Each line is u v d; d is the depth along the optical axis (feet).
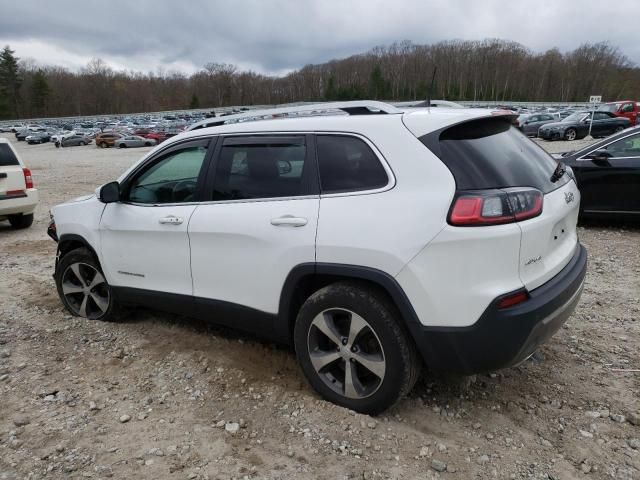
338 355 9.90
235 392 10.87
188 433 9.50
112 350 13.00
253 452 8.95
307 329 10.12
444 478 8.30
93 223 13.94
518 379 11.27
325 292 9.75
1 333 14.08
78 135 184.34
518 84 399.85
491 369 8.83
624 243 22.39
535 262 8.82
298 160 10.35
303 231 9.84
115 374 11.80
